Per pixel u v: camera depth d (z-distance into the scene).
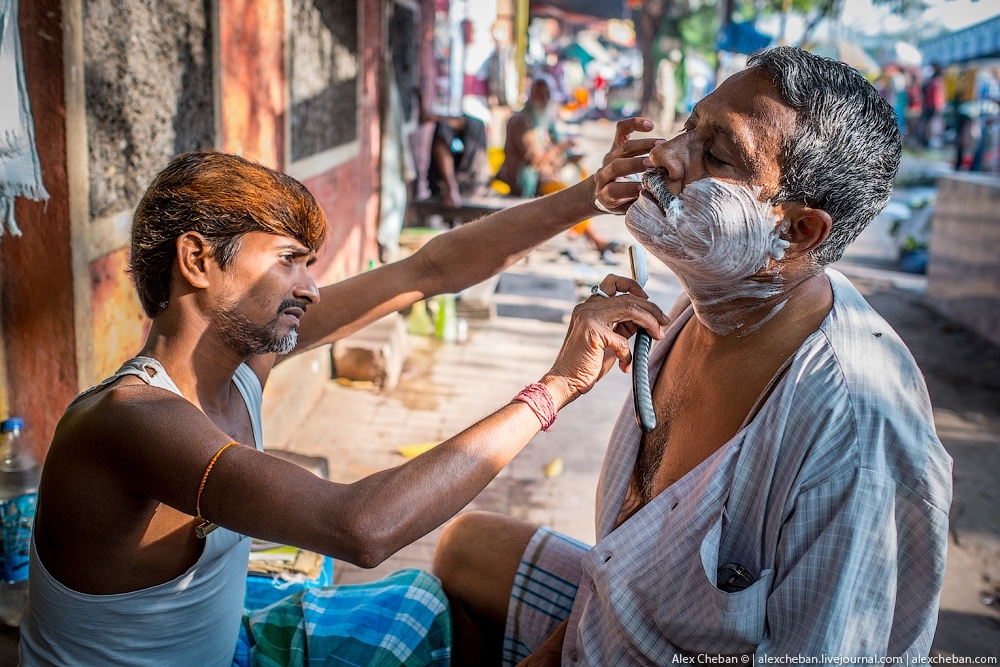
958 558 3.73
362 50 6.45
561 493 4.09
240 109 3.88
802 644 1.37
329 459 4.30
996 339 7.02
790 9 23.67
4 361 2.57
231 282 1.53
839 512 1.35
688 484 1.55
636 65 36.69
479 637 2.13
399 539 1.41
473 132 9.55
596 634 1.67
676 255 1.50
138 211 1.54
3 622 2.36
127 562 1.55
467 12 15.54
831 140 1.38
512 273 8.32
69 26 2.37
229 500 1.41
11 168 2.29
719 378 1.62
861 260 10.33
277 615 2.04
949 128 22.08
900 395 1.40
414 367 5.69
